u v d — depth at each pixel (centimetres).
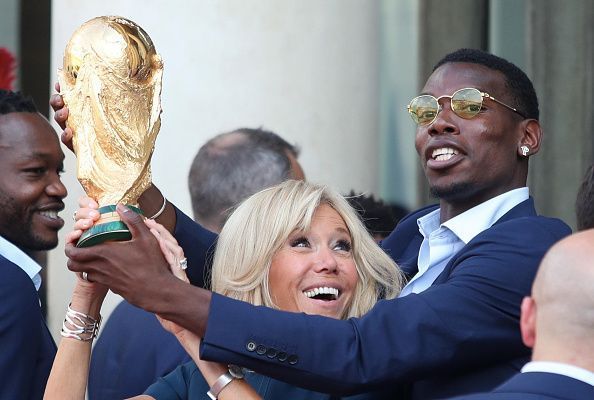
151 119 878
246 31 1383
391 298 955
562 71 1559
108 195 858
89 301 920
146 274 842
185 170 1370
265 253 932
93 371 1052
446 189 959
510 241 894
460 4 1561
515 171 970
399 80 1515
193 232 994
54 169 1056
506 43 1588
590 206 938
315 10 1408
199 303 846
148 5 1380
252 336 845
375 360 855
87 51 874
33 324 982
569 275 700
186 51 1374
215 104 1376
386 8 1518
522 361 881
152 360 1020
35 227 1048
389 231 1217
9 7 1873
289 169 1205
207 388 930
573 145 1555
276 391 920
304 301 930
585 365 693
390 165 1496
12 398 965
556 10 1562
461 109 954
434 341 862
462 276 884
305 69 1405
